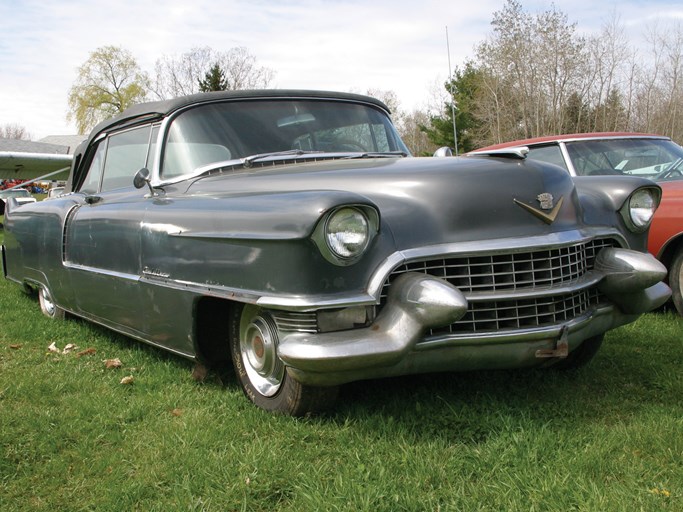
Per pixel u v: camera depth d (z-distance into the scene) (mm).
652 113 35969
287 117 4066
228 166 3717
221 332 3439
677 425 2793
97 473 2578
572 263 3078
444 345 2742
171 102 3988
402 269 2764
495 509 2205
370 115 4414
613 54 35062
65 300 4906
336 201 2576
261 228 2748
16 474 2588
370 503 2217
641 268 3133
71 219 4668
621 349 4109
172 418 3111
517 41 34844
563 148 5961
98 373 3832
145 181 3746
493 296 2812
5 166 16859
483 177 3012
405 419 2941
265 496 2352
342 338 2615
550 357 2939
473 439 2744
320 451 2682
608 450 2576
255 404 3152
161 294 3438
